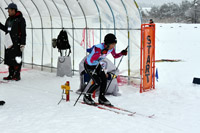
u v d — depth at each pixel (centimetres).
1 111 490
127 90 704
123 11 770
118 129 398
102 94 548
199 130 411
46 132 381
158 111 511
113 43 501
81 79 649
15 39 797
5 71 1002
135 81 761
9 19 807
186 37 2700
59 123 421
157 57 1438
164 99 605
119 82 802
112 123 425
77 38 927
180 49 1792
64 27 952
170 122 446
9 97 612
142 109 523
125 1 738
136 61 757
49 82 804
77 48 935
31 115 465
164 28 3812
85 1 846
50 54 997
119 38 802
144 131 393
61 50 959
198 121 455
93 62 528
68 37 954
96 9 844
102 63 612
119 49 809
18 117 453
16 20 796
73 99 595
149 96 633
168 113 498
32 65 1069
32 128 398
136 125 419
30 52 1079
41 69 1034
